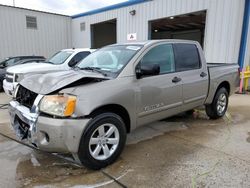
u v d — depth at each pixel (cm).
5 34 1432
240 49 945
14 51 1482
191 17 1334
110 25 1975
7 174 299
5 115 586
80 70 374
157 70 345
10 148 378
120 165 321
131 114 340
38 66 688
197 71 453
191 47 457
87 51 770
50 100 282
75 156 294
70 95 281
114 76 332
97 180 286
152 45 383
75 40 1744
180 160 334
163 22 1556
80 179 288
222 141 404
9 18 1439
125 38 1367
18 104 334
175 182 279
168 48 409
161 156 347
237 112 608
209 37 1020
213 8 984
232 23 938
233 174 293
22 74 630
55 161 334
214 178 285
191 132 452
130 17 1315
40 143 287
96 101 292
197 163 324
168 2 1127
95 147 303
